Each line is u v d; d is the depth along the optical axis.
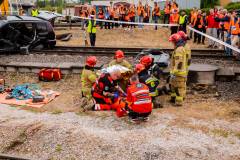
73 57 14.37
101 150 6.62
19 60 13.80
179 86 8.86
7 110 8.82
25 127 7.62
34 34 15.68
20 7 29.42
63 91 10.57
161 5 34.53
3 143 7.03
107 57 14.29
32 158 6.43
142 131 7.39
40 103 9.29
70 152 6.61
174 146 6.70
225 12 16.77
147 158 6.32
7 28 14.64
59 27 28.48
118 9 25.59
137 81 8.14
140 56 11.72
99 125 7.75
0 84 10.46
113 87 8.63
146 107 7.69
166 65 11.11
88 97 9.09
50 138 7.13
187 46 8.93
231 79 10.79
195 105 9.08
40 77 11.62
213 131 7.36
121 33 23.89
